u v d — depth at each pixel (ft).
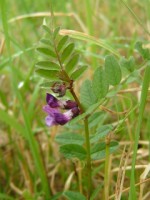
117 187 0.43
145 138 0.60
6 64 0.65
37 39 0.79
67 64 0.37
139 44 0.39
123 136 0.57
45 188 0.55
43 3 0.98
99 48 0.82
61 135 0.43
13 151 0.66
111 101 0.64
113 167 0.57
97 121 0.41
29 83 0.71
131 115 0.56
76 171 0.52
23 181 0.64
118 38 0.75
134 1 0.91
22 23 0.91
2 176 0.65
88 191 0.43
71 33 0.54
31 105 0.63
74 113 0.37
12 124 0.57
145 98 0.37
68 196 0.42
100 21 0.93
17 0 0.99
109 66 0.37
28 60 0.75
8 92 0.81
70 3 1.01
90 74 0.73
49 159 0.64
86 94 0.39
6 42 0.54
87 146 0.40
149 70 0.37
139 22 0.50
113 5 0.96
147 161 0.57
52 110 0.37
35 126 0.71
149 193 0.50
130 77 0.38
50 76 0.37
